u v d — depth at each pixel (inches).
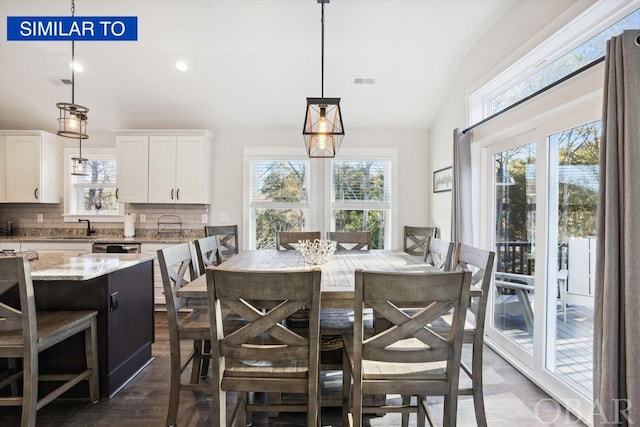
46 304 81.8
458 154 117.3
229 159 172.9
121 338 88.2
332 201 174.6
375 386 54.6
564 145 79.8
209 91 149.6
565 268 80.1
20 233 171.8
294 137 173.3
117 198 159.3
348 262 93.3
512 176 102.0
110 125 169.8
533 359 90.0
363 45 123.2
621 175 54.0
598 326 58.2
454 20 109.1
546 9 83.2
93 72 138.1
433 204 167.2
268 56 130.2
